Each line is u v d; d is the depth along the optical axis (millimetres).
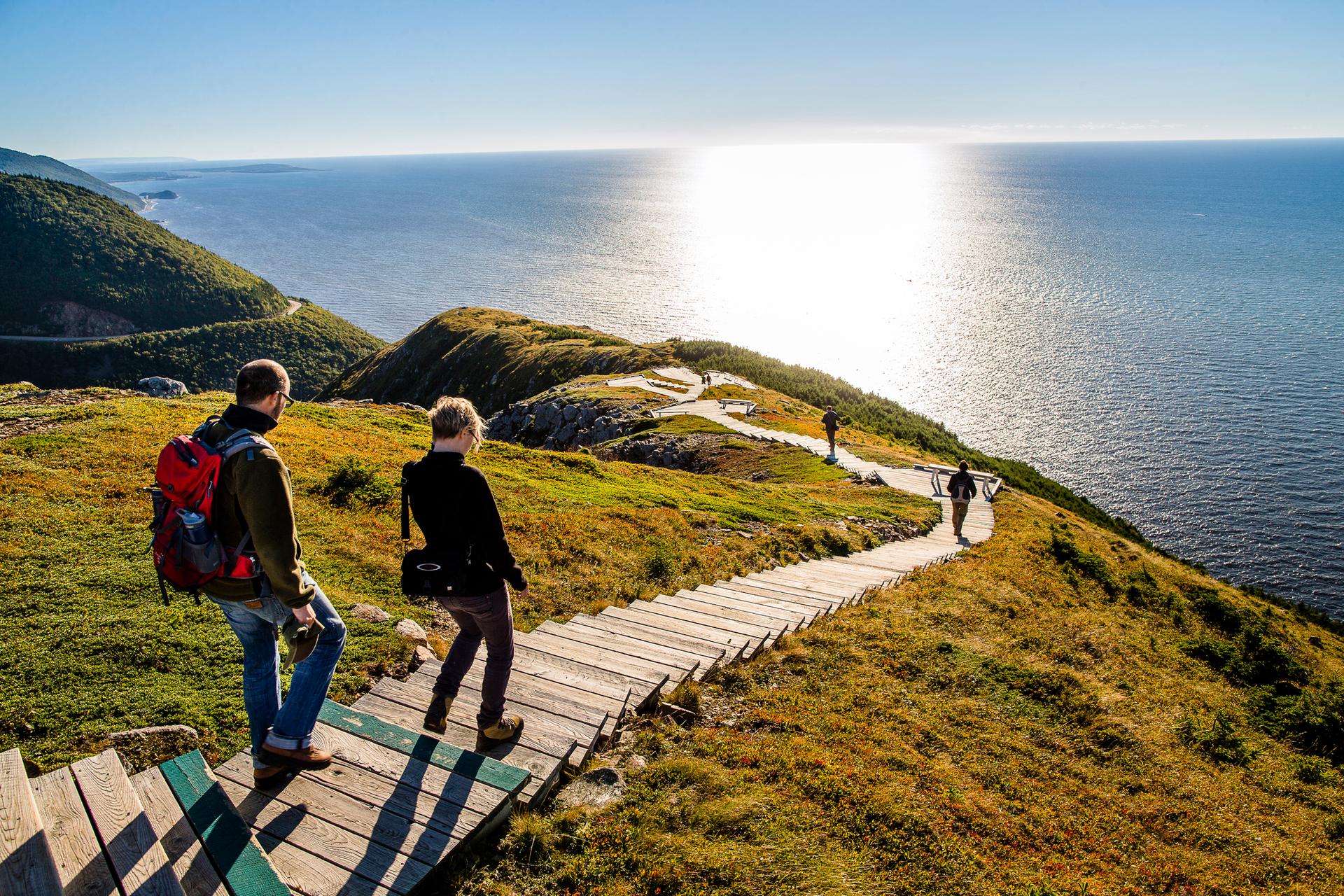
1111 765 7969
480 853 4273
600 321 199250
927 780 6320
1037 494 43031
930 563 16344
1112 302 180375
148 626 7105
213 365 188750
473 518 4223
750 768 5797
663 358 75000
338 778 4379
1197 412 99688
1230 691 12078
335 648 4152
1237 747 9203
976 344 147250
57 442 13953
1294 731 10555
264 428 3635
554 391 63250
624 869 4348
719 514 18109
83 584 8016
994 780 6844
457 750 4762
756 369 68250
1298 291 184250
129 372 182875
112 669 6375
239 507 3471
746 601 10688
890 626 10617
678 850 4539
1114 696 9656
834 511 22219
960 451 50281
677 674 7266
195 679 6320
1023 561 17906
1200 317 159375
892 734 7215
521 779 4555
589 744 5461
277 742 4043
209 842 3570
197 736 5496
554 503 15852
